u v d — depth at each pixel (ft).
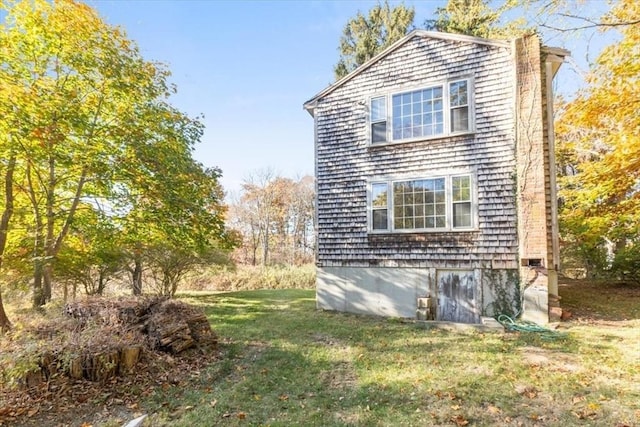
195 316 20.56
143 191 31.86
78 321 18.67
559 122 39.22
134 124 31.78
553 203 26.25
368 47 70.38
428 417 11.85
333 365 17.34
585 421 11.26
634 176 33.47
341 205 33.01
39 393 13.34
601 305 29.43
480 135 27.78
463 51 28.86
